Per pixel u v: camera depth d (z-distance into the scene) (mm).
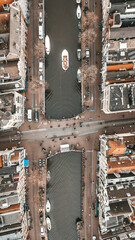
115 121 98875
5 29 78500
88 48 97688
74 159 101375
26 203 97812
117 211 81562
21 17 83938
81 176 100250
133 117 98938
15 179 81688
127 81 85250
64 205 101688
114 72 83938
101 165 92125
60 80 99938
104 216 83938
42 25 96125
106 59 82750
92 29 98250
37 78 97312
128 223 86875
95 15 97938
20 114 87875
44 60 97688
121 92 81000
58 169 101125
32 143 97812
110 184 83500
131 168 82688
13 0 78875
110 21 79500
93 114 98562
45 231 99000
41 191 98000
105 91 87500
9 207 80375
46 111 99438
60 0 99750
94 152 99000
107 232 87688
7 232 81250
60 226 101250
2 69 79000
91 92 98188
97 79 98000
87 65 98000
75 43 99750
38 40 96938
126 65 82500
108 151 83875
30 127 97562
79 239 99875
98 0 97750
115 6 77250
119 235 86250
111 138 86125
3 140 97312
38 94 97375
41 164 97500
